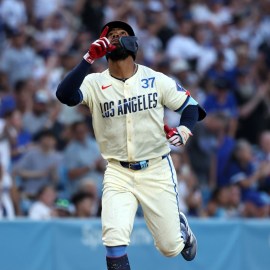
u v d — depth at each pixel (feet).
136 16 208.54
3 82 161.07
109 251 75.82
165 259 115.85
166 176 78.89
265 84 187.21
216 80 177.58
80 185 128.47
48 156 137.90
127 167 78.23
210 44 205.16
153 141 77.82
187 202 133.90
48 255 109.09
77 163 139.74
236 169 155.74
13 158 139.13
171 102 77.56
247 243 121.39
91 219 112.78
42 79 165.27
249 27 225.15
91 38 197.98
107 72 78.28
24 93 154.71
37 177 136.15
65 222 110.73
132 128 77.15
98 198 131.44
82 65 74.18
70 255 110.63
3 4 192.24
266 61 199.11
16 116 144.05
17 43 174.19
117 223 75.92
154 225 79.10
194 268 117.70
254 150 175.11
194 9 223.10
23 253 107.65
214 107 173.47
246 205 138.82
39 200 123.34
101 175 139.85
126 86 77.05
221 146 158.71
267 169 151.23
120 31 77.10
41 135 138.41
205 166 157.69
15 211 124.57
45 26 190.70
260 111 181.37
